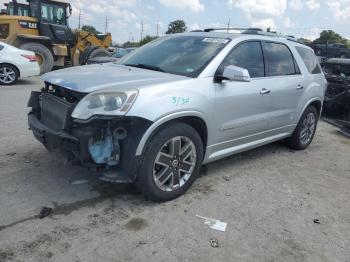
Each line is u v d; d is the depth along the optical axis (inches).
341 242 135.2
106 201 151.6
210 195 163.9
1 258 113.3
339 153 245.6
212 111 161.3
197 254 121.6
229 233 134.8
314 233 139.6
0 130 238.7
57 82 152.4
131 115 132.9
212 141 168.9
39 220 134.5
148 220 139.4
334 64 393.1
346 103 343.9
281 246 129.6
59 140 138.2
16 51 461.4
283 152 236.1
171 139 147.9
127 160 140.2
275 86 197.8
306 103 227.8
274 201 163.3
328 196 173.5
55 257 115.4
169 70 167.2
